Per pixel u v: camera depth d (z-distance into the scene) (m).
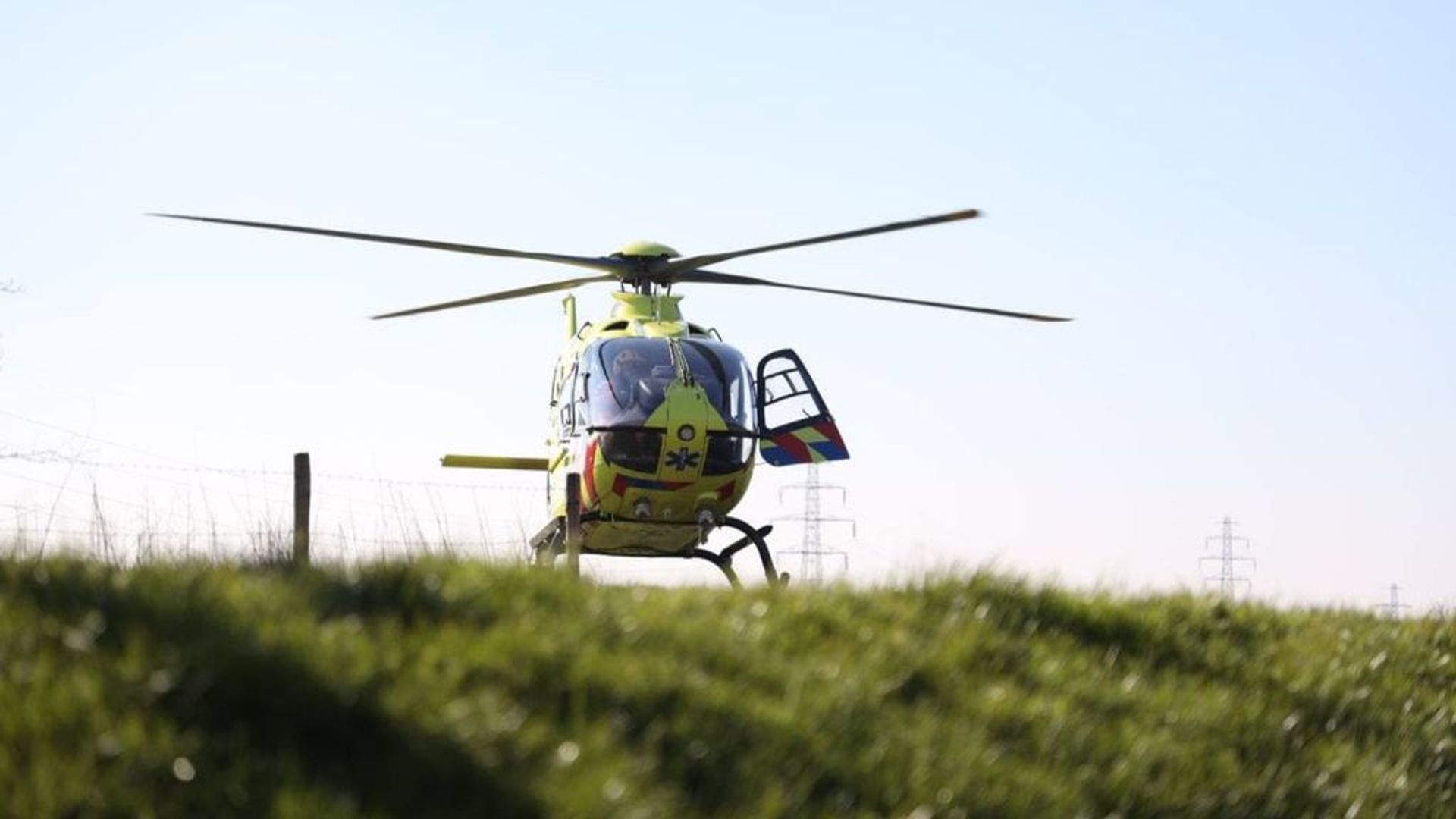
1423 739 37.53
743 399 71.25
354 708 22.23
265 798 20.11
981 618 35.81
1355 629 47.09
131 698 21.67
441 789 21.27
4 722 20.83
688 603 32.22
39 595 24.94
